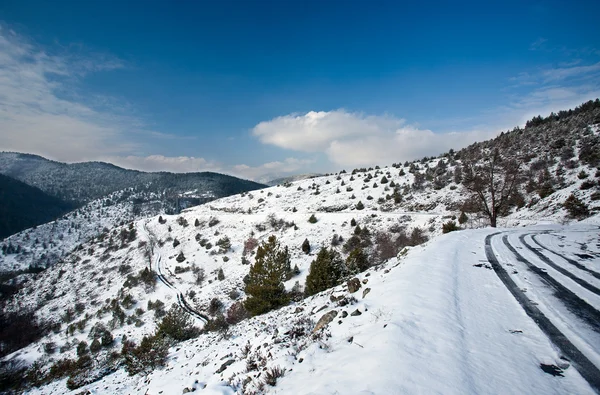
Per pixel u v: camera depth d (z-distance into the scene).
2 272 125.50
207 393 6.30
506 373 3.99
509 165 36.31
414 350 4.57
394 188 70.56
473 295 7.05
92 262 71.31
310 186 94.56
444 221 38.44
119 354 26.55
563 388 3.65
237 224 65.50
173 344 18.03
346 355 5.02
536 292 7.14
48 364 31.66
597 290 7.18
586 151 46.22
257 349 8.20
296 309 12.34
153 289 48.06
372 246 39.12
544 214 32.31
